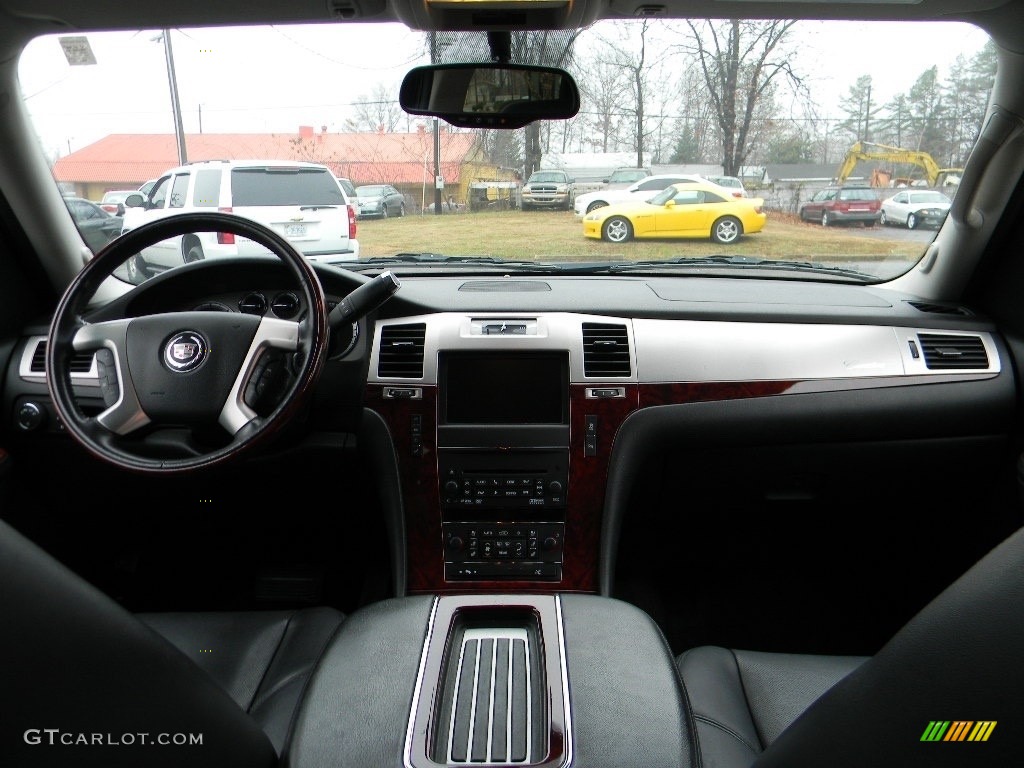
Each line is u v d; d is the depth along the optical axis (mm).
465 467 2189
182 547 2572
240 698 1354
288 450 2084
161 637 794
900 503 2414
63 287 2459
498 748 873
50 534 2459
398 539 2199
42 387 2221
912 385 2213
